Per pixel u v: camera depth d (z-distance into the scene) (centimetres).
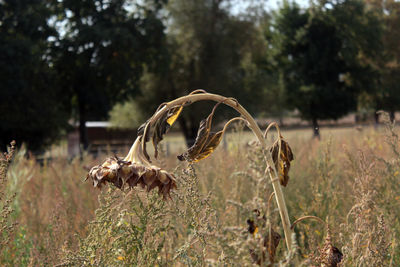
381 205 279
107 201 190
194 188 173
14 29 2083
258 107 2883
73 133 2609
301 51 3064
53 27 2277
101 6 2352
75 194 458
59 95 2378
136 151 122
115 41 2177
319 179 411
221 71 2708
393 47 3058
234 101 139
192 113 2503
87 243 188
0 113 2017
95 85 2348
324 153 430
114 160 120
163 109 125
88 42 2216
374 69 2972
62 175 612
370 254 186
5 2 2036
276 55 3119
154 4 2539
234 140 418
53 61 2305
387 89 2970
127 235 188
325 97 2830
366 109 3209
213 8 2797
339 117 2923
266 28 3117
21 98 2023
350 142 563
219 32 2783
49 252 262
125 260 184
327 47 2878
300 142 746
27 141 2172
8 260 287
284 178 152
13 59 1923
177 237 248
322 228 307
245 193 386
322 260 167
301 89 2852
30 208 413
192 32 2744
